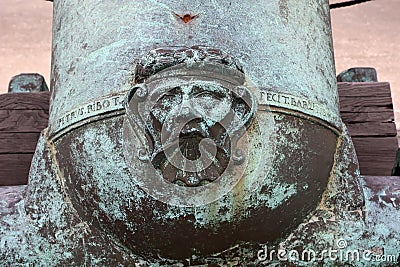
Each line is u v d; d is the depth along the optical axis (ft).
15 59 18.48
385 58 18.70
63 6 8.51
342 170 8.03
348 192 7.97
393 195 8.12
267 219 7.45
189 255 7.52
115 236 7.60
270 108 7.38
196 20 7.59
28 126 11.85
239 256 7.64
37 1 19.12
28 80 12.48
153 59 7.14
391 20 19.11
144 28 7.61
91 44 7.85
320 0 8.70
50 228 7.79
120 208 7.34
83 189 7.56
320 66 8.16
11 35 18.76
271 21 7.84
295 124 7.51
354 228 7.86
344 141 8.12
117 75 7.47
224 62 7.16
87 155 7.45
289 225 7.67
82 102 7.58
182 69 7.12
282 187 7.41
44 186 7.93
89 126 7.45
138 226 7.35
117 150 7.27
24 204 7.98
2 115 11.91
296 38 7.98
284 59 7.73
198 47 7.24
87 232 7.70
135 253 7.63
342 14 19.10
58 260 7.73
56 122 7.86
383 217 7.96
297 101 7.55
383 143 11.71
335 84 8.39
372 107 11.89
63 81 8.00
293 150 7.46
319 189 7.81
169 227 7.27
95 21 7.95
